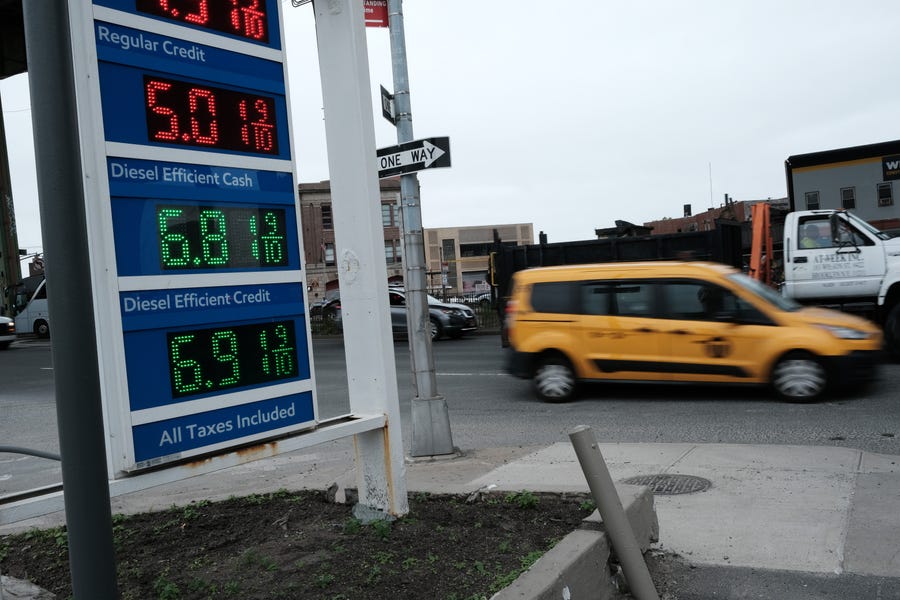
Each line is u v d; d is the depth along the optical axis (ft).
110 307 11.64
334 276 199.82
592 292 36.58
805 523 16.93
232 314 13.48
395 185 195.72
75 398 7.80
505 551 13.71
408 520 15.69
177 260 12.65
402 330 81.51
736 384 33.86
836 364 32.07
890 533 16.02
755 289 34.19
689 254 50.93
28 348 101.91
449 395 42.16
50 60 7.75
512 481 21.93
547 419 33.14
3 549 15.11
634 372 35.55
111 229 11.72
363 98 16.10
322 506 17.17
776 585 13.92
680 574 14.66
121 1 12.17
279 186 14.58
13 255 136.46
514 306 38.34
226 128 13.66
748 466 22.34
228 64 13.80
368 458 15.98
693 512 18.25
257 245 14.07
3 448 11.06
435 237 345.72
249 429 13.60
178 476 12.35
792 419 29.68
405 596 11.83
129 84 12.18
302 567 13.03
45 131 7.75
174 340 12.53
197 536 15.30
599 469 12.87
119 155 11.94
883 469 21.30
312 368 14.89
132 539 15.20
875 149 54.24
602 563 13.24
